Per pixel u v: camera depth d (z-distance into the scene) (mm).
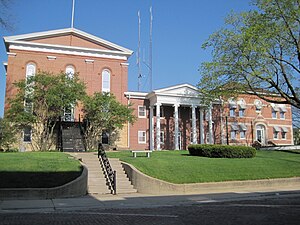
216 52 32031
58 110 34906
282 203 13078
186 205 12977
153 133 43312
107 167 18984
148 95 43906
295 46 30000
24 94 34344
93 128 38250
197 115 46938
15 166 17984
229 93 32156
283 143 51438
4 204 12938
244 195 15781
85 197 15266
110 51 42688
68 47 40938
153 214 10555
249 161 23703
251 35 28328
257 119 50156
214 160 23438
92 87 41438
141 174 17516
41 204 12961
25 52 39500
